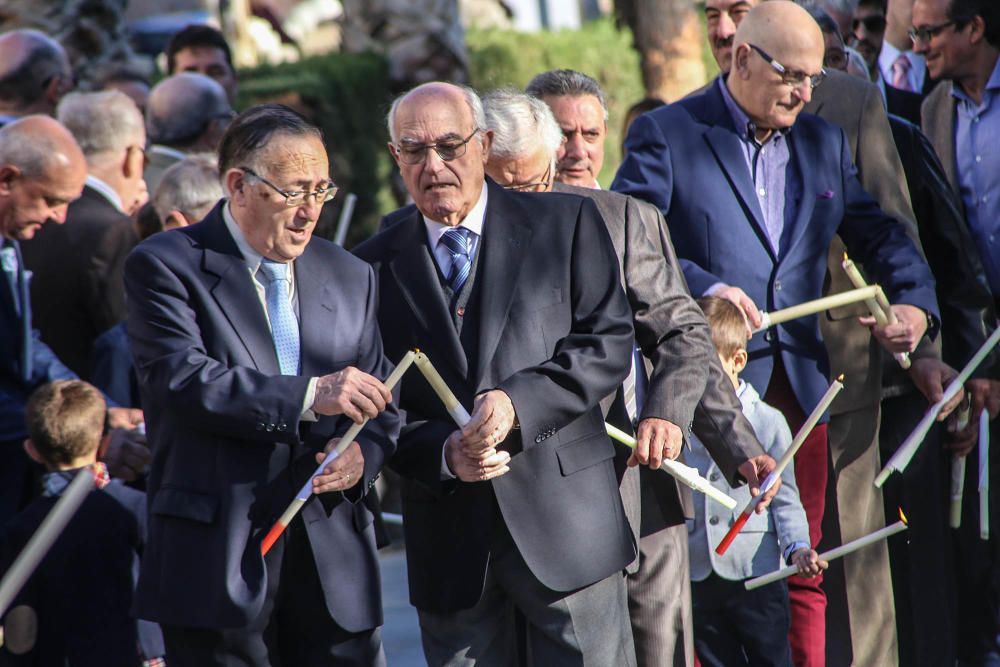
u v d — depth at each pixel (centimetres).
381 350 1272
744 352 1540
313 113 3034
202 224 1240
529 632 1316
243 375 1171
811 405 1605
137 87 2491
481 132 1288
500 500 1263
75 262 1728
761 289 1598
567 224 1320
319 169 1194
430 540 1299
